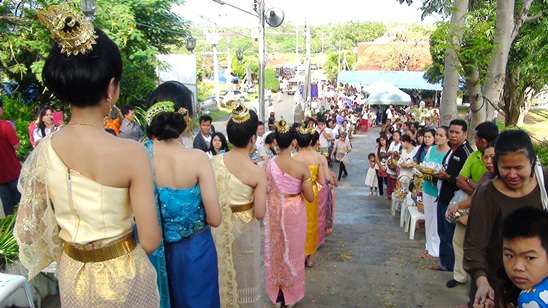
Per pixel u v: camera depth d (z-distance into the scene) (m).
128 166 1.56
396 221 7.36
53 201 1.62
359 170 15.05
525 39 11.63
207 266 2.44
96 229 1.57
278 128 3.75
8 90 12.25
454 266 4.23
